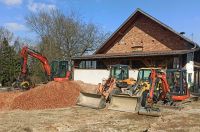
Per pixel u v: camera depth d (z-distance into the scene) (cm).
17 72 4056
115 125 1312
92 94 1834
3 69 4003
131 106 1689
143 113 1573
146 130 1233
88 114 1587
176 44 2952
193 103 2166
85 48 5206
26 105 1802
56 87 2114
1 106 1805
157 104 1898
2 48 4134
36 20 5300
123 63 3070
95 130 1208
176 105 1880
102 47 3503
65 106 1878
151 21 3162
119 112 1662
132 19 3259
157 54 2689
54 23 5222
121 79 2328
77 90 2216
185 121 1434
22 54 2556
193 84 2730
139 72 2158
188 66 2681
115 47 3456
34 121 1363
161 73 1928
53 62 2723
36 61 4356
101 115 1559
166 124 1358
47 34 5247
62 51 5162
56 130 1199
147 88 1798
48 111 1680
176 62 2656
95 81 3281
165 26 2950
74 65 3497
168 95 1886
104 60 3247
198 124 1367
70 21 5234
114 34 3375
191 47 2831
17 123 1312
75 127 1257
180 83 2048
